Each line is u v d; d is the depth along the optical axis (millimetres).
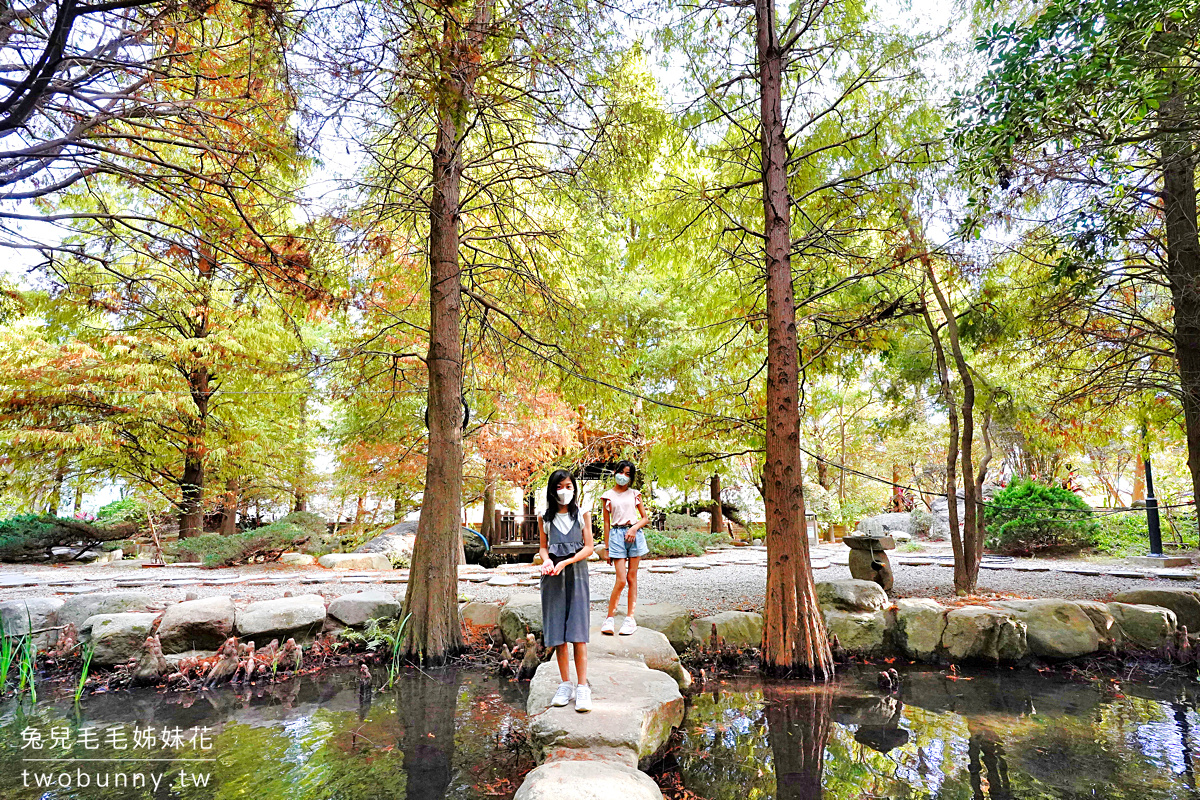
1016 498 15305
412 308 11984
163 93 6238
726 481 23109
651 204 9594
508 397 13281
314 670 6910
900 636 7453
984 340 9367
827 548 18516
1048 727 5066
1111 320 8742
